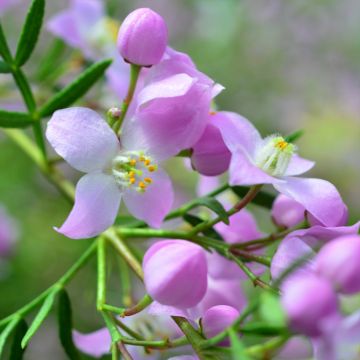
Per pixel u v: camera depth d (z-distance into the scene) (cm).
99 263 24
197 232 23
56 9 44
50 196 38
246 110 44
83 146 22
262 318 20
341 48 48
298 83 46
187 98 22
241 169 21
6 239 36
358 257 19
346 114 46
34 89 30
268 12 46
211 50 45
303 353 27
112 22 32
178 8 46
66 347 24
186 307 21
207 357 21
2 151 38
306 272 20
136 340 21
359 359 19
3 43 24
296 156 23
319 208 22
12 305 35
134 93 23
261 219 38
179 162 40
